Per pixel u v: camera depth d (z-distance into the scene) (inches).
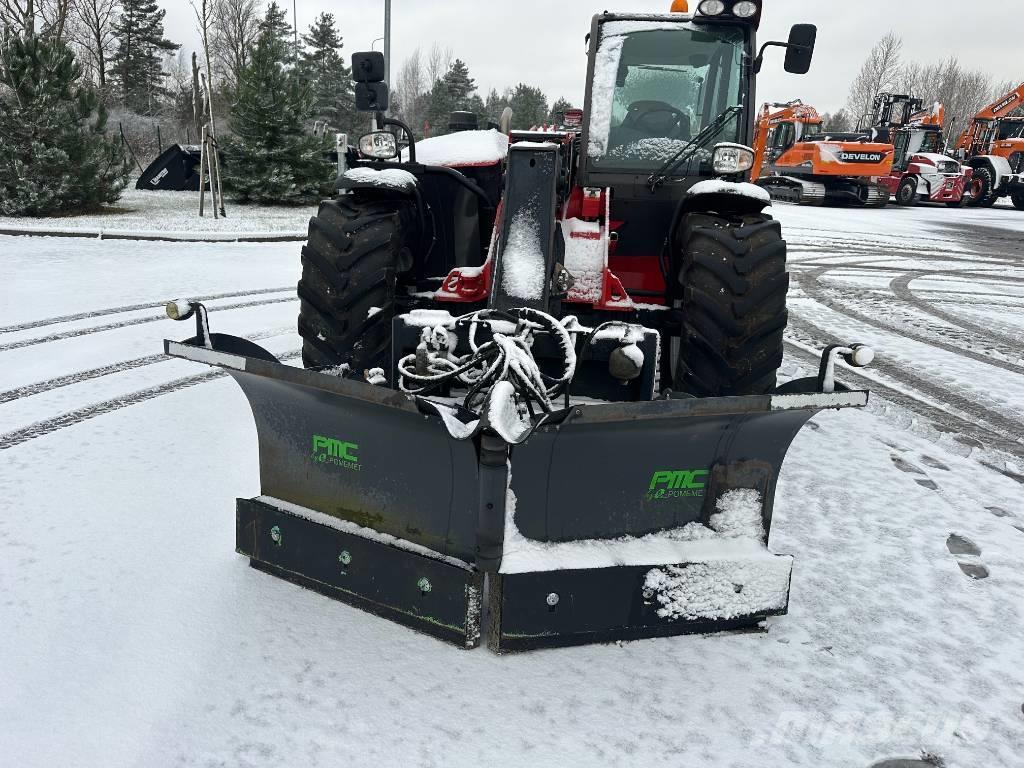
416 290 153.8
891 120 1093.1
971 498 145.5
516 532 90.2
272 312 283.7
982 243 650.8
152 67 2031.3
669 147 157.2
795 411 87.6
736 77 156.7
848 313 343.9
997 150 1100.5
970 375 244.4
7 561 107.2
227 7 1456.7
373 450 95.0
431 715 80.7
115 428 161.3
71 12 1434.5
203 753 74.7
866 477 152.7
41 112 520.7
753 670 90.3
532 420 79.8
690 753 77.2
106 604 97.8
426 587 91.1
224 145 649.6
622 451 89.5
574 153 168.1
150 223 516.1
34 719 78.5
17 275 342.0
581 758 75.9
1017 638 99.8
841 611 103.8
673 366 142.4
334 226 126.5
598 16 158.6
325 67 1962.4
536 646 90.4
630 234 162.9
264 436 104.7
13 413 170.1
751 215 128.0
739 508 96.7
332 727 78.5
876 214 919.7
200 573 105.4
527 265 114.3
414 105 2241.6
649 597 92.1
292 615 96.6
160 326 256.2
